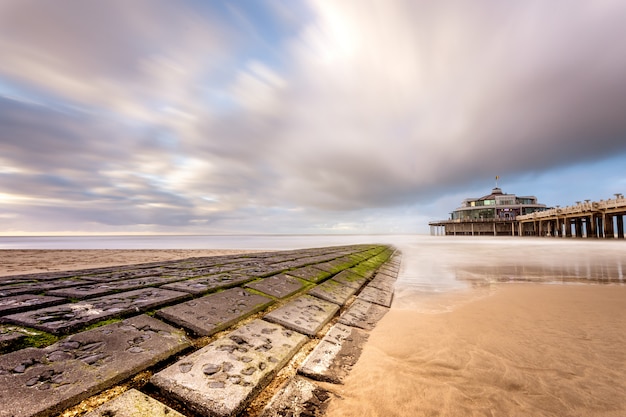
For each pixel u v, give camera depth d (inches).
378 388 125.0
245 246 1982.0
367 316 245.3
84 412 82.4
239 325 165.3
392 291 378.0
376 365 148.5
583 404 114.5
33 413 75.8
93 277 268.2
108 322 137.7
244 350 136.0
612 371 143.3
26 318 134.6
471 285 415.5
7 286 217.2
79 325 128.5
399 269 639.1
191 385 102.0
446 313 262.2
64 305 159.3
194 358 119.3
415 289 391.9
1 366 91.7
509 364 151.6
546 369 145.8
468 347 176.1
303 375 130.1
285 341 157.2
